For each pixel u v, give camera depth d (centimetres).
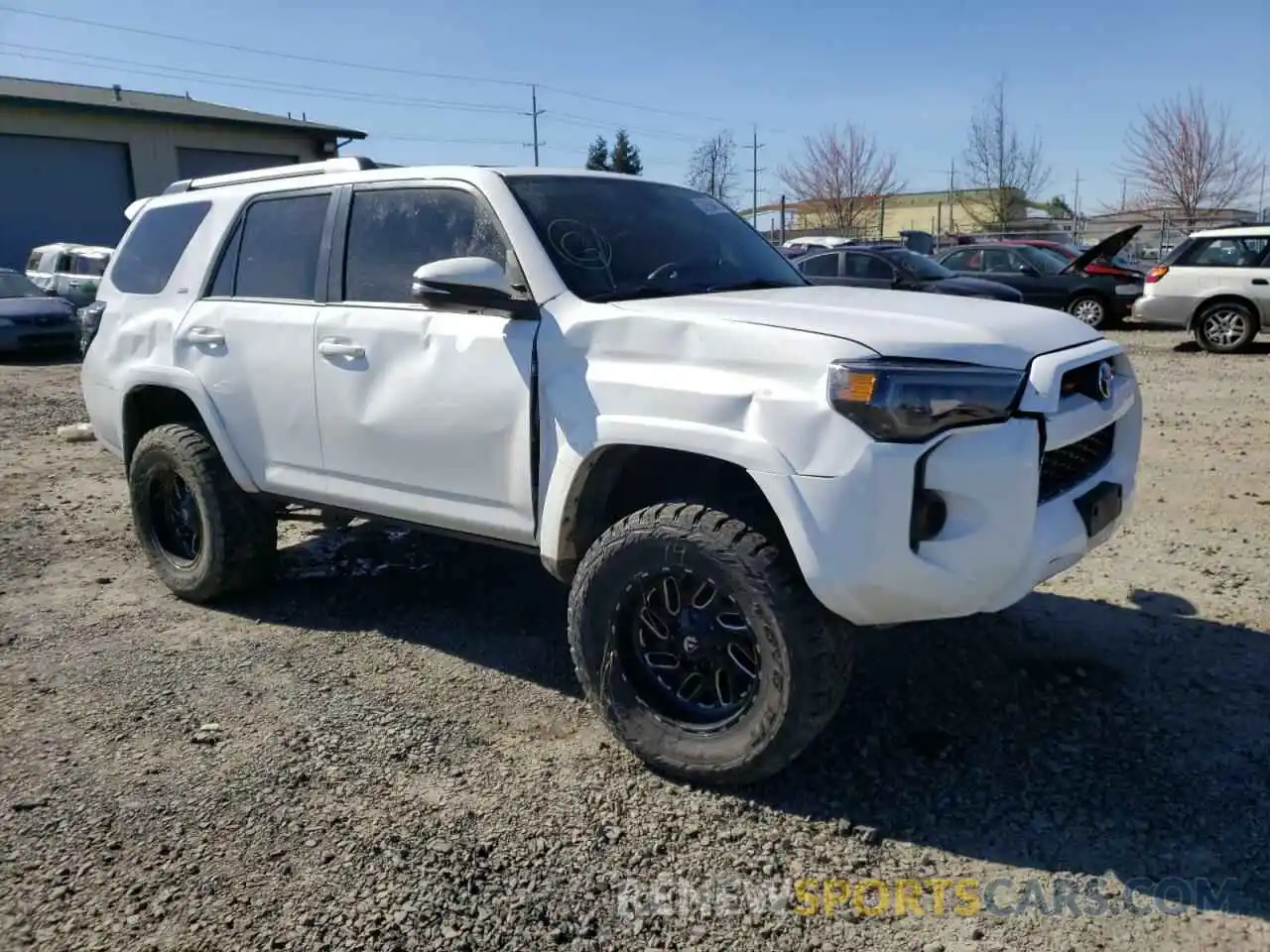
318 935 254
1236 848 283
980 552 282
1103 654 408
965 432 279
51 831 299
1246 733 345
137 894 270
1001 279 1802
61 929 257
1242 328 1419
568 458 329
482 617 468
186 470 468
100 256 1889
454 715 371
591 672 334
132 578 534
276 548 488
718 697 319
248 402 439
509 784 323
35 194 2505
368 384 391
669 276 375
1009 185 3972
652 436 307
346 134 3011
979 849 288
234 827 300
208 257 467
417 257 389
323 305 414
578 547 346
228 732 359
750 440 290
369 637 448
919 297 369
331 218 420
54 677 407
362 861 283
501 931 256
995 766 329
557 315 340
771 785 319
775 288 400
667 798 315
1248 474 697
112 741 354
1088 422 311
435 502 381
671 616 325
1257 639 421
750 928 257
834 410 278
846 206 4728
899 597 282
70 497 718
